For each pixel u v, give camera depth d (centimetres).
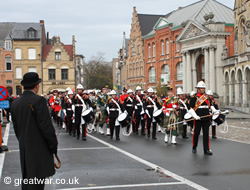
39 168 510
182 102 1563
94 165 935
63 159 1025
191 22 4144
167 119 1355
